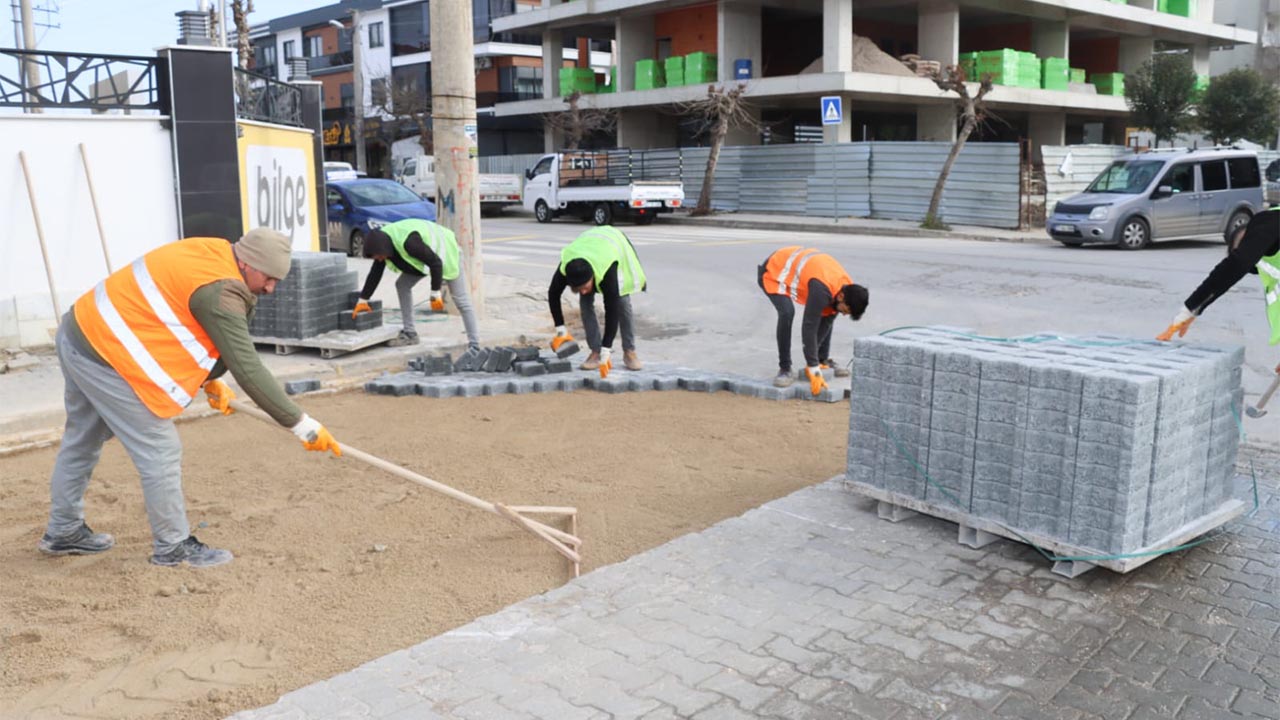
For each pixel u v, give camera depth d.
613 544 4.96
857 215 26.75
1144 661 3.77
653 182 26.36
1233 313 11.40
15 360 8.61
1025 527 4.60
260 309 9.15
